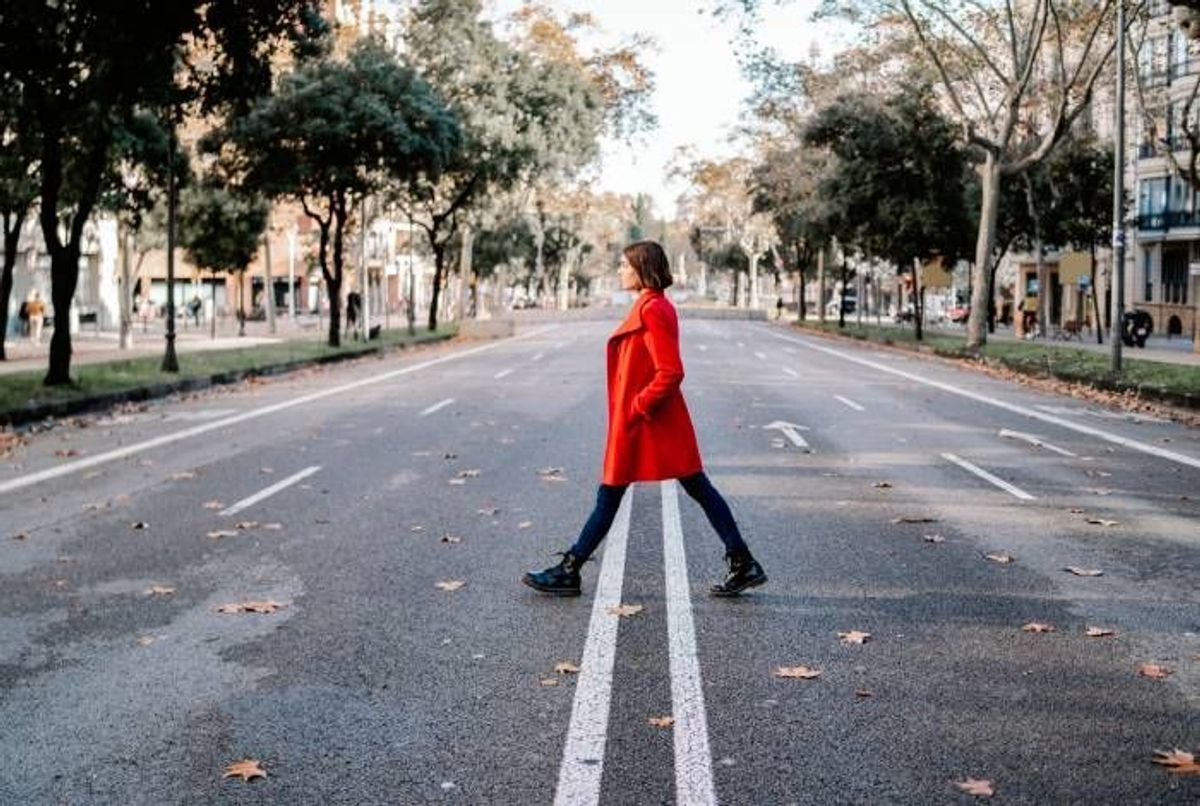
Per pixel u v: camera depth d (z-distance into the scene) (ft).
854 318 269.85
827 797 13.21
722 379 76.18
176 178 88.22
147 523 29.30
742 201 248.11
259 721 15.64
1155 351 114.52
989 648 18.78
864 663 17.97
